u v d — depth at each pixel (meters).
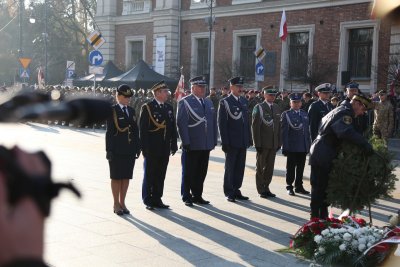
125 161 7.57
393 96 20.48
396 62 21.89
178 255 5.78
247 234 6.79
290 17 28.06
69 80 29.03
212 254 5.86
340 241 5.57
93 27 44.88
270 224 7.40
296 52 28.27
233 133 9.00
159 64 34.50
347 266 5.39
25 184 0.76
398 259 4.90
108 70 28.56
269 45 29.14
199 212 8.05
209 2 31.97
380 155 6.21
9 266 0.73
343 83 23.25
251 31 29.97
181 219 7.52
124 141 7.54
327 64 25.97
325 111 10.05
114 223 7.09
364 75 25.52
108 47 37.72
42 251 0.77
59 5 49.91
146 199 8.14
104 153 14.99
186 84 32.31
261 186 9.53
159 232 6.73
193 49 33.31
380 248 5.16
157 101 8.27
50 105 0.84
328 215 7.47
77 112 0.85
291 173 9.89
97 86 26.36
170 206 8.39
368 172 6.17
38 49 49.53
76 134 21.36
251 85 29.70
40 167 0.80
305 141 9.88
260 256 5.85
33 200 0.77
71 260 5.45
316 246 5.78
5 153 0.79
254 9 29.70
